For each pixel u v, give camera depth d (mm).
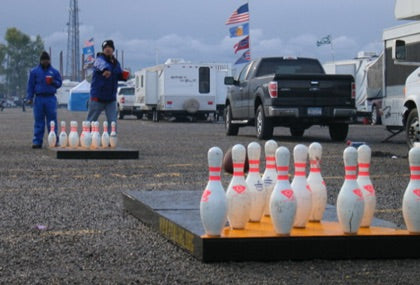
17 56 137500
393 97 18266
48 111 16172
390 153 14984
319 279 5020
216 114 39438
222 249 5371
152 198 7355
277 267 5293
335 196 8883
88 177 10766
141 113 44531
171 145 17797
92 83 14492
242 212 5547
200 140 19812
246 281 4953
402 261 5539
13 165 12461
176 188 9570
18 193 9047
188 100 36906
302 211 5633
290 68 20250
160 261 5504
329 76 18516
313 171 5961
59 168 12008
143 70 39250
